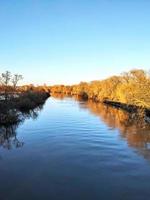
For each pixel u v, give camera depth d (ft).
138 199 52.65
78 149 88.89
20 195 53.88
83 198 52.70
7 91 205.26
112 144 95.91
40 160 76.95
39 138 106.11
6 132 119.14
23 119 159.94
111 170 68.80
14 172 66.80
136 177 64.08
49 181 61.26
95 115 186.70
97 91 406.21
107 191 56.08
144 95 180.55
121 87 283.38
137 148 90.43
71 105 284.41
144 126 136.26
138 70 241.14
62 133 116.06
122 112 211.82
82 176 64.44
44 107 254.88
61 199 52.26
